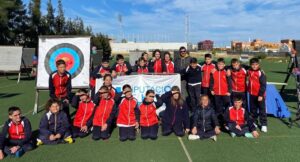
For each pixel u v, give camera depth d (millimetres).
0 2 30188
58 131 6785
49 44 9664
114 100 7590
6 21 30250
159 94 8867
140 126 7367
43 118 6773
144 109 7188
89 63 9633
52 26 43688
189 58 9789
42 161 5695
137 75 8883
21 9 34438
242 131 7227
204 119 7094
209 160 5695
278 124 8375
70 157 5898
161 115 8156
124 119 7098
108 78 7820
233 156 5898
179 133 7320
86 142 6875
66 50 9633
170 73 9211
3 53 19547
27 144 6277
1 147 5941
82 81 9492
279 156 5887
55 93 7691
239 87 8242
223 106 8352
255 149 6305
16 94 13883
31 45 37938
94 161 5688
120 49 96250
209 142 6816
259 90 7789
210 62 8820
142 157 5883
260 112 7762
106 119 7180
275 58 56281
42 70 9547
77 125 7312
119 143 6793
